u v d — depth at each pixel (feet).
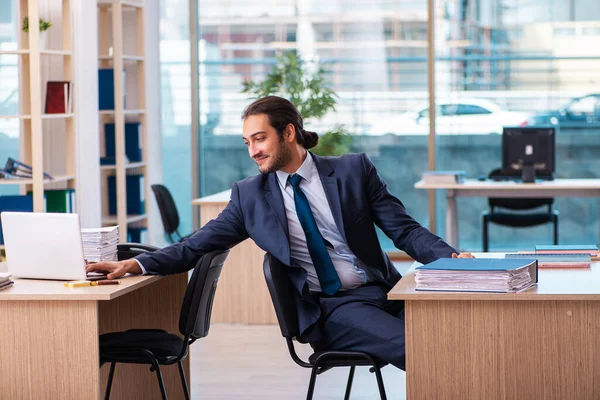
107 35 28.32
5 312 11.62
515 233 32.83
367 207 12.82
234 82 33.76
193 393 17.19
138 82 29.19
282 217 12.51
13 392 11.71
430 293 10.30
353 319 11.80
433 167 32.94
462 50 32.63
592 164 32.42
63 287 11.84
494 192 28.25
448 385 10.44
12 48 26.76
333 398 16.83
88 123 25.32
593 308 10.16
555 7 32.12
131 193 29.07
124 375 14.80
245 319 23.39
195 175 34.01
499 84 32.60
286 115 12.41
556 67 32.27
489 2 32.42
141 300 14.66
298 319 12.03
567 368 10.25
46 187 26.21
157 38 30.96
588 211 32.48
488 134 32.81
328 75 33.24
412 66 32.86
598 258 13.15
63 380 11.62
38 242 12.25
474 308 10.33
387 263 13.03
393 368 18.97
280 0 33.35
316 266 12.48
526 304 10.26
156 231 31.60
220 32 33.65
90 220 25.48
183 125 33.91
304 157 12.80
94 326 11.51
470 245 33.22
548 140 28.43
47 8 26.25
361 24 33.01
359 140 33.32
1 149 26.81
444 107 32.94
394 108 33.04
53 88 24.57
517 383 10.32
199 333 13.01
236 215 12.85
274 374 18.60
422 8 32.63
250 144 12.44
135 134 28.99
